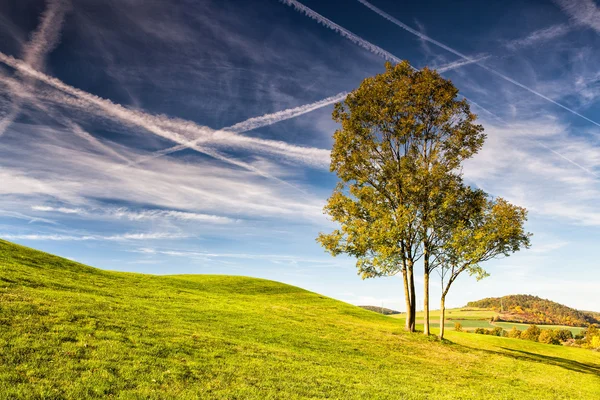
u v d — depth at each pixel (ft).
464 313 571.69
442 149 135.03
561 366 129.18
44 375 45.11
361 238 130.52
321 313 175.22
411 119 132.16
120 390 45.11
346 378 69.21
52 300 80.59
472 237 123.34
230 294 192.85
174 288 165.07
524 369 111.14
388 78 139.85
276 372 64.44
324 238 140.77
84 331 64.59
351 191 139.85
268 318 125.80
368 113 137.69
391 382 72.13
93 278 140.46
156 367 55.52
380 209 131.23
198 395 47.80
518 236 123.85
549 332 288.51
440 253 132.77
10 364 46.01
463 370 97.40
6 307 66.49
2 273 97.86
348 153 140.87
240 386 53.78
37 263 135.74
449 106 133.80
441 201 129.18
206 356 66.54
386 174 136.36
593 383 108.17
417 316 517.14
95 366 50.75
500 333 360.48
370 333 129.59
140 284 154.81
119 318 79.61
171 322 88.79
